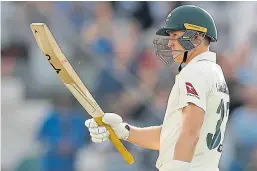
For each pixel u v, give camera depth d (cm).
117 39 3462
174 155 1565
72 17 3478
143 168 3016
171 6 3741
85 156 3017
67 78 1694
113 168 3027
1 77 3347
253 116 3158
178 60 1689
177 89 1630
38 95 3319
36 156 3041
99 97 3216
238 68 3431
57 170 3009
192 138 1562
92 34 3441
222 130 1662
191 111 1576
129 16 3638
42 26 1659
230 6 3756
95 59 3306
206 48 1680
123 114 3188
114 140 1756
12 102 3272
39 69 3391
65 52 3334
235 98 3231
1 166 3122
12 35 3444
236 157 3116
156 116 3184
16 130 3195
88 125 1734
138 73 3328
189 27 1653
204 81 1600
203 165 1633
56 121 3011
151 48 3425
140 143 1825
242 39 3628
